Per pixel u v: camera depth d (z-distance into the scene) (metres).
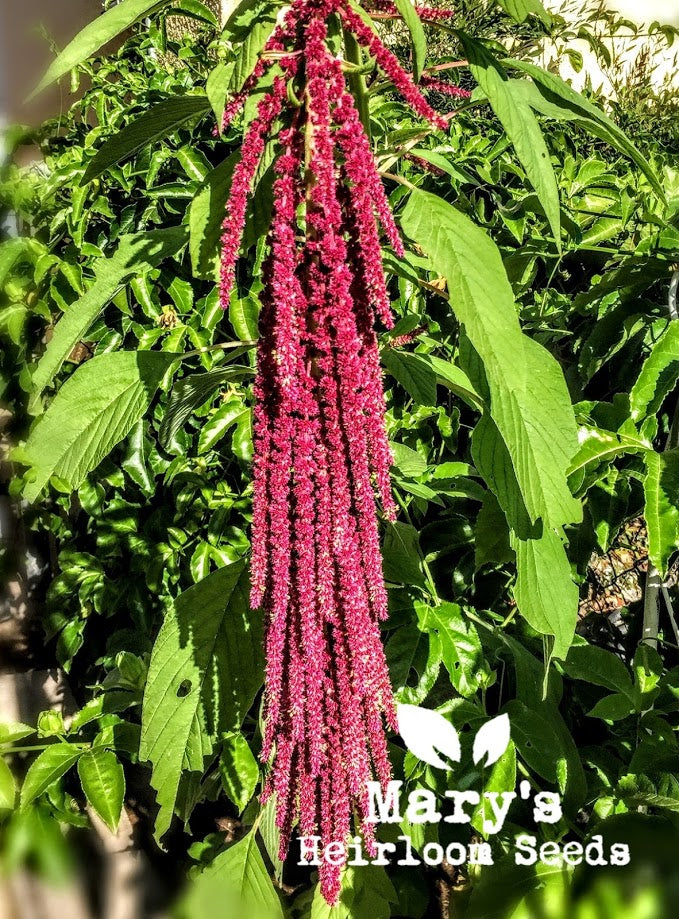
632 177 2.61
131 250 1.53
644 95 4.26
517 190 2.54
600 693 2.13
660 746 1.72
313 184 1.08
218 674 1.57
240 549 2.33
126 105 2.56
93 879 1.90
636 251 2.00
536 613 1.37
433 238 1.15
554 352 2.50
